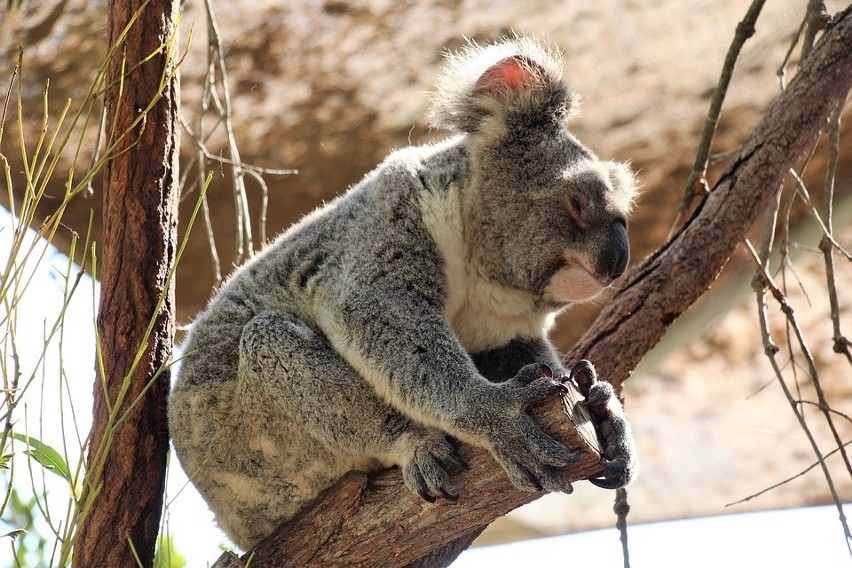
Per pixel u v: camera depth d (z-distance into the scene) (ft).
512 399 29.76
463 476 30.53
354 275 34.27
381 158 60.80
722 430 69.72
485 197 36.32
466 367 32.04
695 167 42.42
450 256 35.37
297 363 33.65
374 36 56.29
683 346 70.18
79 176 55.16
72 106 53.98
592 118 62.03
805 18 39.55
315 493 35.17
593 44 58.44
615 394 35.45
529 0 56.13
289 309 35.86
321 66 56.95
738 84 60.59
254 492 35.47
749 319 68.33
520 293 37.14
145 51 32.22
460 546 34.99
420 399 31.91
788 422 69.41
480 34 56.95
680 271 38.83
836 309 37.04
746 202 38.19
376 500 31.58
